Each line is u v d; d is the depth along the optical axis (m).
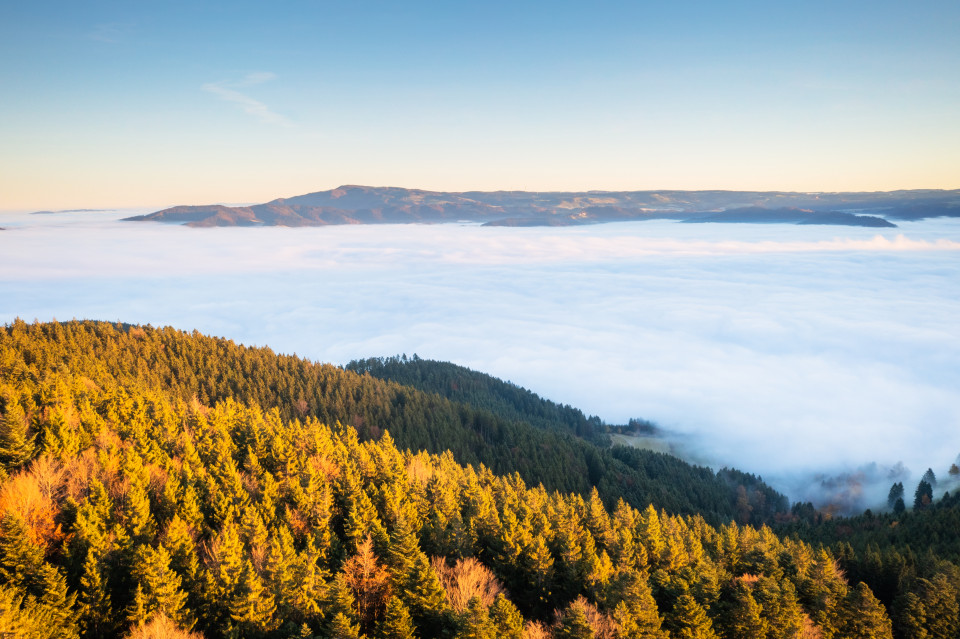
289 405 139.00
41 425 56.16
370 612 41.91
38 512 39.62
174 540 39.66
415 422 139.12
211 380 138.25
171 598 34.84
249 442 66.50
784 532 111.62
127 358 138.25
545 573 48.25
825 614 48.22
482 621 36.09
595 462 135.62
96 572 35.03
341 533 52.28
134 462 49.50
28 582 34.16
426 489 62.12
